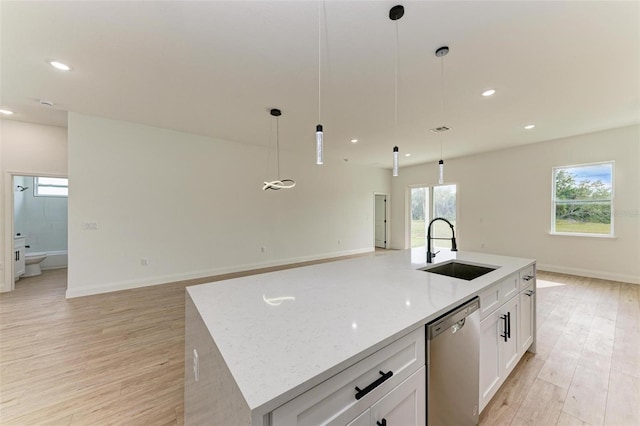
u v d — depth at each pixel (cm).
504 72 252
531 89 287
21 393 178
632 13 175
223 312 115
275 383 67
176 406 168
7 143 396
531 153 531
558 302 343
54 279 471
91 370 205
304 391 68
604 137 444
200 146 477
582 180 477
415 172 759
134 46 213
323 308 119
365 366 85
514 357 194
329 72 253
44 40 205
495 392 168
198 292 143
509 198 564
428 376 111
